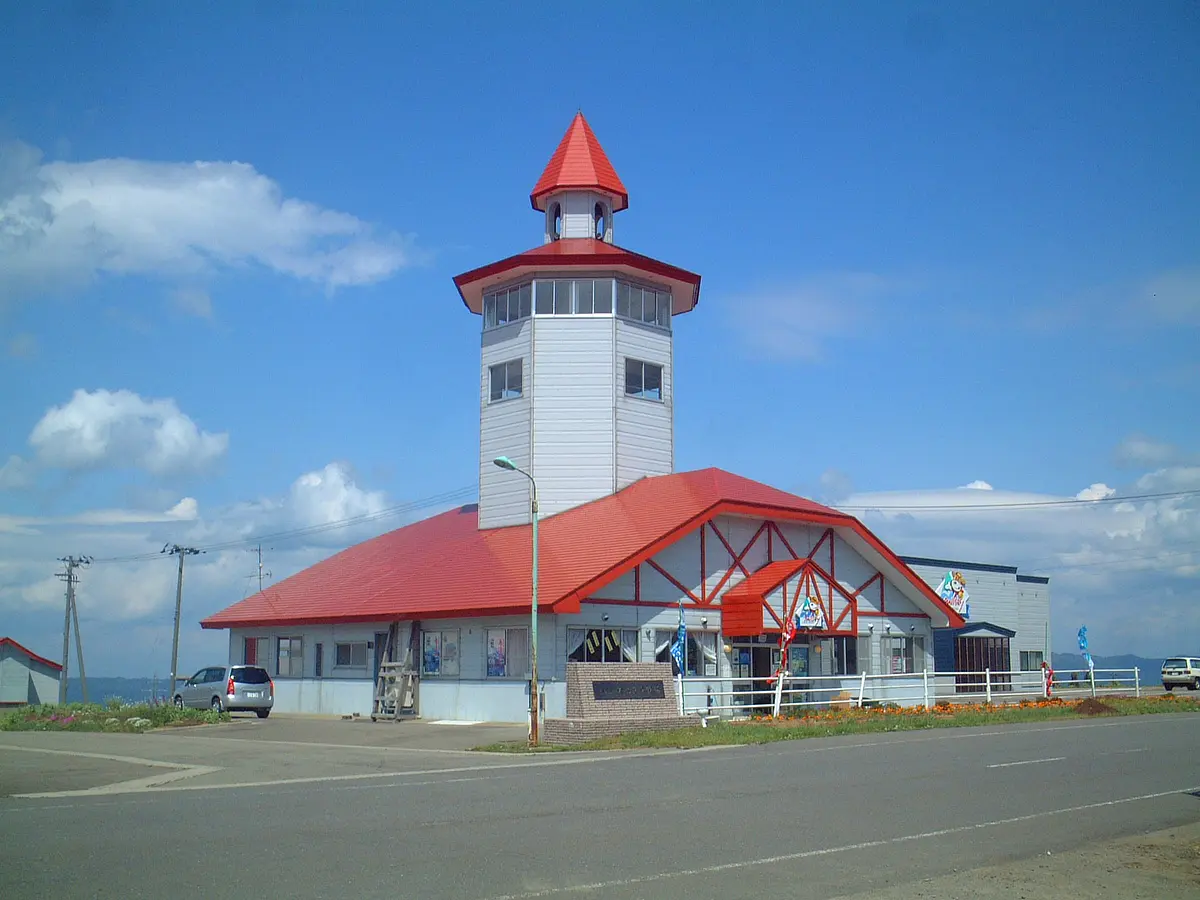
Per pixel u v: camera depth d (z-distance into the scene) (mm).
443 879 10164
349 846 11773
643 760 21828
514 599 32844
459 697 35500
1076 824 13641
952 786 16984
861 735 27234
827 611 38844
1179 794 16344
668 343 42438
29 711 38438
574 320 40844
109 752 25312
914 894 9859
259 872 10430
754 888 9969
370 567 45281
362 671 40312
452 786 17359
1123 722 31688
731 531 37375
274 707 43844
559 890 9773
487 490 41656
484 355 42625
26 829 12984
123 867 10664
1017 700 46531
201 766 21750
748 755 22344
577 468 40000
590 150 44781
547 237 45062
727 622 36375
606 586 33812
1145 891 10156
